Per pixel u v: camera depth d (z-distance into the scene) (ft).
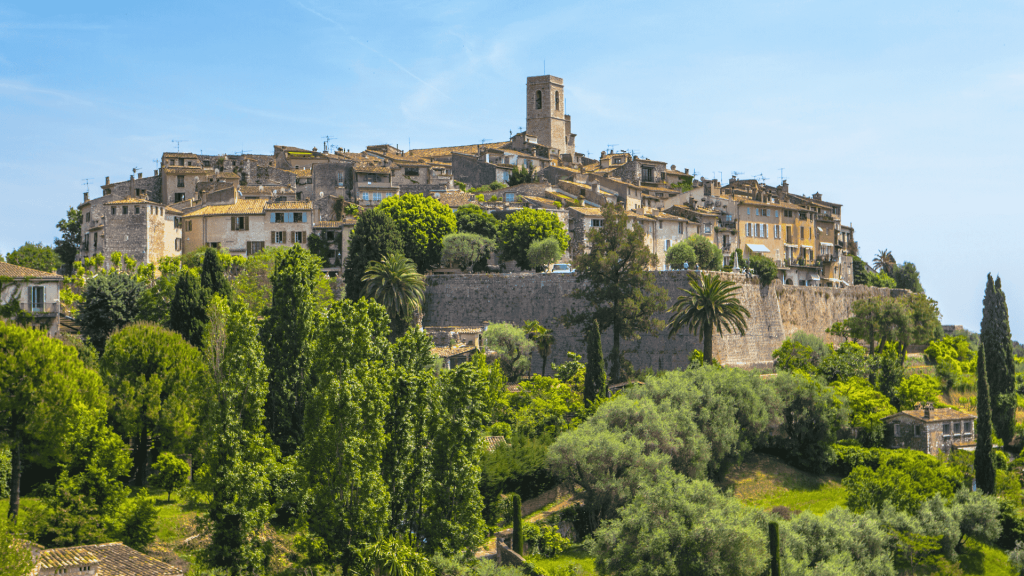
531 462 269.85
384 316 235.40
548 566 241.35
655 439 283.18
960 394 431.02
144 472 250.16
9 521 199.62
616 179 616.80
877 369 409.69
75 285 398.42
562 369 373.20
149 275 394.73
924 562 285.64
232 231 493.36
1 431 216.13
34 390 218.38
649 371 382.01
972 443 377.50
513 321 432.66
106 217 488.02
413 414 212.84
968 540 300.40
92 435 224.53
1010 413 398.62
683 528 232.94
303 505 198.29
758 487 321.32
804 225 647.56
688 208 602.44
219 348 256.52
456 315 440.86
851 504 306.76
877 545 268.21
